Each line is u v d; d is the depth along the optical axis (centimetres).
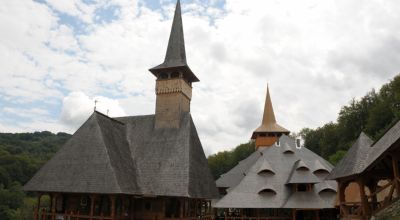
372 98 7688
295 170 4028
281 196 3938
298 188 3947
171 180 3234
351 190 3122
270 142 5569
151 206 3319
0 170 8281
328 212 3906
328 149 8119
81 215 2888
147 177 3334
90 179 2934
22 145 12256
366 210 1833
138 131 3853
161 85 3919
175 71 3953
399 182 1641
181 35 4291
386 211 1612
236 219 4084
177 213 3353
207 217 4041
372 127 6625
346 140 7750
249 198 3947
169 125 3753
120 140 3603
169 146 3550
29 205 7562
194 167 3456
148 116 4000
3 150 9575
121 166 3170
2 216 7206
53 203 3108
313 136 9406
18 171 8775
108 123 3591
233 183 5072
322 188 3822
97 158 3069
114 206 2842
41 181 3059
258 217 3984
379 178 2025
